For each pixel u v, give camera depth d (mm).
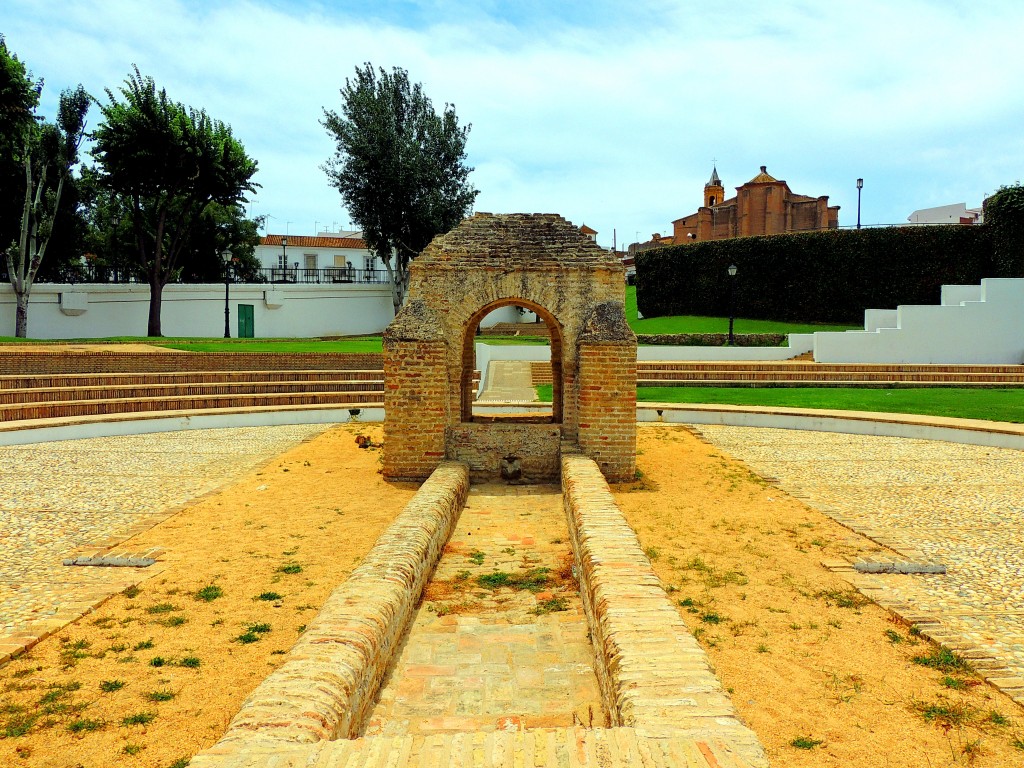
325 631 4574
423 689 4887
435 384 11227
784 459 13891
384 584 5504
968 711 4633
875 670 5203
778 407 19328
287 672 3980
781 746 4242
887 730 4422
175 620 5996
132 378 20234
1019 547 8250
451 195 40062
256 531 8742
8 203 32500
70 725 4367
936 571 7332
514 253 11391
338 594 5273
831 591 6812
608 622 4656
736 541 8430
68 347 25156
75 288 33438
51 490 10984
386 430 11336
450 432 11508
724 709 3576
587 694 4848
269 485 11266
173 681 4941
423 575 6578
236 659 5273
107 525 9055
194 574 7184
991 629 5938
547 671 5176
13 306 32094
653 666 4035
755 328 37281
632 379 11148
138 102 29391
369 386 21500
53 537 8523
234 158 31812
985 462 13547
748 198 53000
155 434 16625
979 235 34188
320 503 10117
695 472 12320
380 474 11961
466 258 11336
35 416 16656
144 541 8320
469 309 11367
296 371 21922
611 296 11422
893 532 8867
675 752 3164
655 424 17969
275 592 6656
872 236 36219
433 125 39000
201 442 15508
